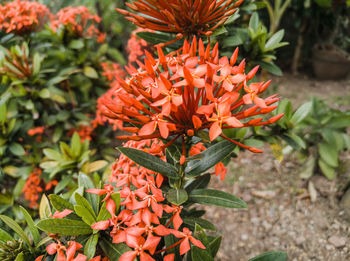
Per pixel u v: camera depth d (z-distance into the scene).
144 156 0.23
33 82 0.51
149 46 0.46
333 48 1.06
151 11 0.28
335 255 0.48
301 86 0.99
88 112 0.66
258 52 0.39
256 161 0.68
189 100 0.21
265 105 0.20
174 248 0.26
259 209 0.58
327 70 1.02
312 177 0.62
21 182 0.49
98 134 0.67
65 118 0.58
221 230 0.55
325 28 1.09
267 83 0.20
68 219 0.23
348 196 0.54
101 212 0.24
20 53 0.49
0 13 0.48
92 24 0.60
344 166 0.61
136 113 0.20
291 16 1.05
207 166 0.25
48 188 0.50
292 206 0.57
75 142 0.46
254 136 0.41
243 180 0.64
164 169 0.24
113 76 0.67
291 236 0.52
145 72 0.23
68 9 0.56
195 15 0.27
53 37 0.57
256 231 0.54
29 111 0.56
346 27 1.12
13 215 0.47
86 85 0.66
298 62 1.13
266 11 1.01
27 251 0.25
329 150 0.57
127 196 0.23
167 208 0.23
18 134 0.51
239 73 0.21
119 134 0.77
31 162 0.52
